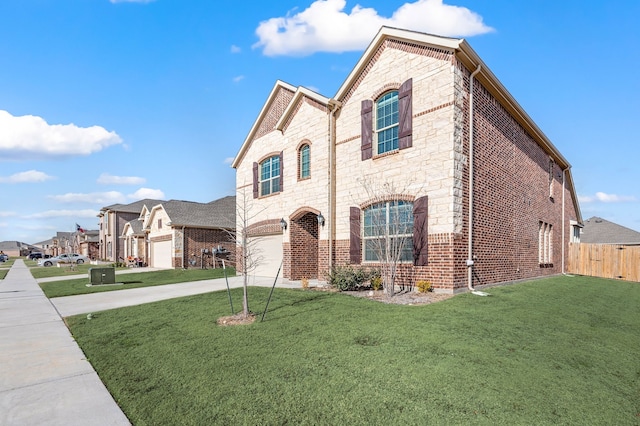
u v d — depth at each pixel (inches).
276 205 660.1
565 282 565.6
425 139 426.6
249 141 749.3
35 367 223.8
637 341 256.1
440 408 154.0
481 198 454.0
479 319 285.4
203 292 493.4
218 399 169.5
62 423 154.8
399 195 450.9
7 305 453.7
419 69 439.8
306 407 158.9
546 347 228.5
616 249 721.0
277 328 279.3
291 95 646.5
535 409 153.6
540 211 660.7
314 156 577.9
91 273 645.9
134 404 169.9
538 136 635.5
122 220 1744.6
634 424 145.7
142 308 390.3
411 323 274.8
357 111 522.0
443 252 401.1
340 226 536.4
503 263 499.8
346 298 378.3
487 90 482.0
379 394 167.3
